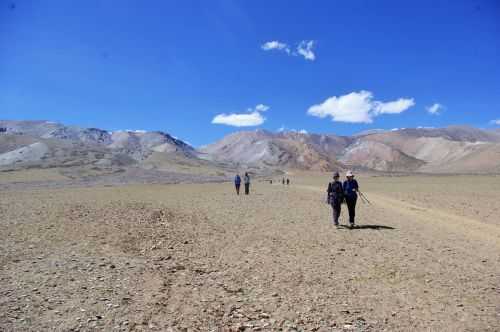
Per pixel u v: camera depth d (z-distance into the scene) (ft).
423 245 42.52
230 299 25.23
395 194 133.08
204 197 110.52
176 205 81.30
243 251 38.86
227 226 53.72
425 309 24.39
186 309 23.31
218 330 20.65
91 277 28.09
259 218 62.28
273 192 141.18
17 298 23.36
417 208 83.46
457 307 24.72
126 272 29.84
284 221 59.31
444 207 86.33
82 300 23.54
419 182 264.72
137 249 38.29
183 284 27.96
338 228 53.47
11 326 19.70
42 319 20.70
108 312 22.06
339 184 54.29
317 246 41.47
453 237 47.62
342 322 22.17
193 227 52.24
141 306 23.29
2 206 75.66
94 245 39.04
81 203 83.76
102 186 230.48
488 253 39.11
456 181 273.13
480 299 26.14
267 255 37.29
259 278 29.91
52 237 42.34
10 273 28.37
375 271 32.22
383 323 22.24
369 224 57.62
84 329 19.84
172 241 42.60
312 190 163.84
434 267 33.58
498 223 61.31
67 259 32.91
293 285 28.43
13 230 46.06
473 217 68.54
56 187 226.17
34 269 29.53
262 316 22.65
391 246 41.83
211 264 33.81
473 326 22.04
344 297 26.25
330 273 31.55
